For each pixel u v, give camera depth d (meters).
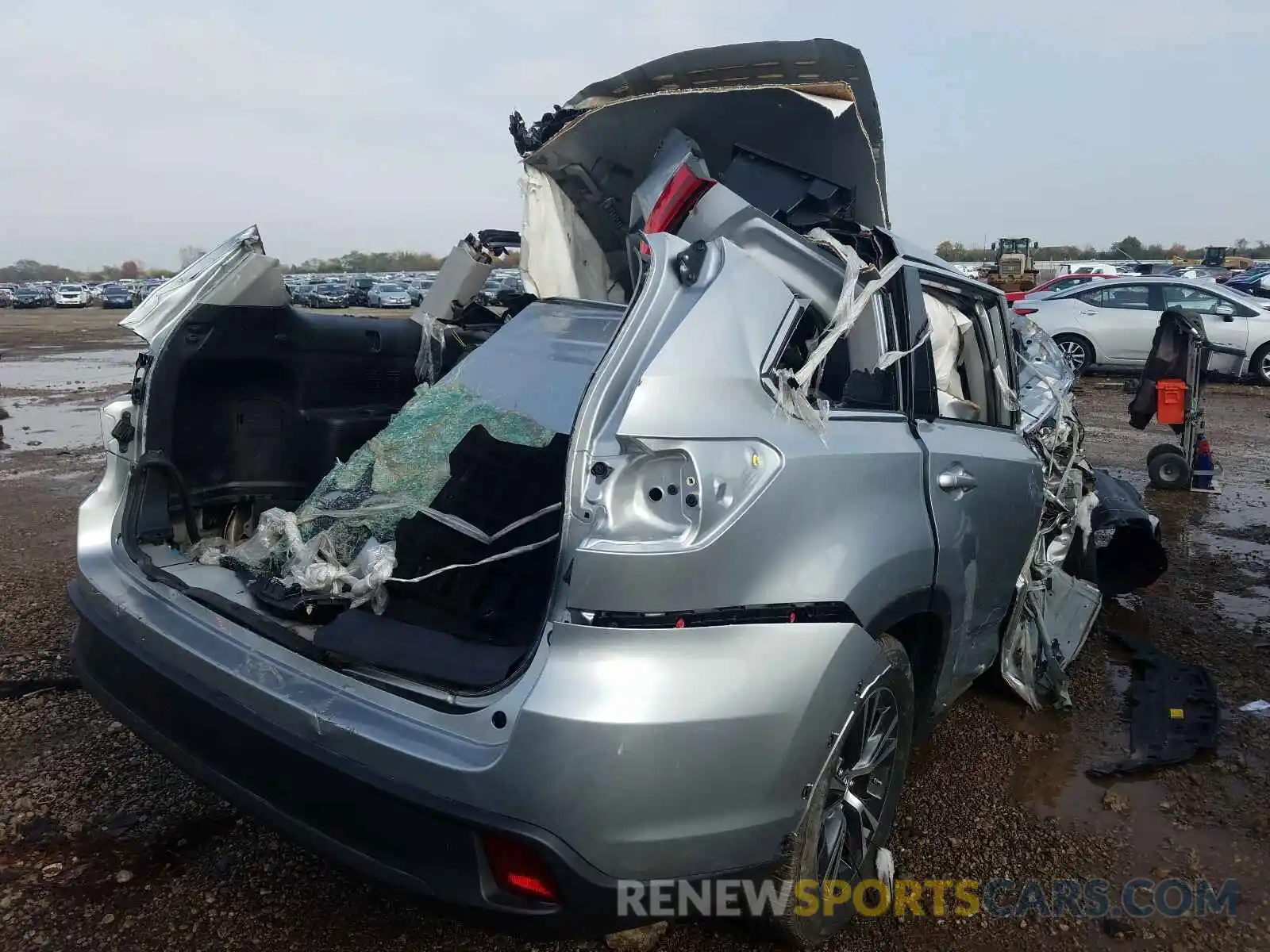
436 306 4.39
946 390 3.41
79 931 2.56
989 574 3.21
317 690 2.25
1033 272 39.38
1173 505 7.54
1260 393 13.95
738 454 2.14
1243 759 3.61
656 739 1.97
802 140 3.44
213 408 3.56
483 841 1.98
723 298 2.26
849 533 2.36
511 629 2.60
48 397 14.21
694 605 2.05
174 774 3.35
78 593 2.95
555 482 2.82
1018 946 2.61
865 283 2.74
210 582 2.85
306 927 2.61
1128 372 15.61
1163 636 4.82
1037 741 3.79
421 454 2.94
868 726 2.55
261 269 3.55
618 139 3.74
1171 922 2.71
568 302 3.60
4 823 3.02
